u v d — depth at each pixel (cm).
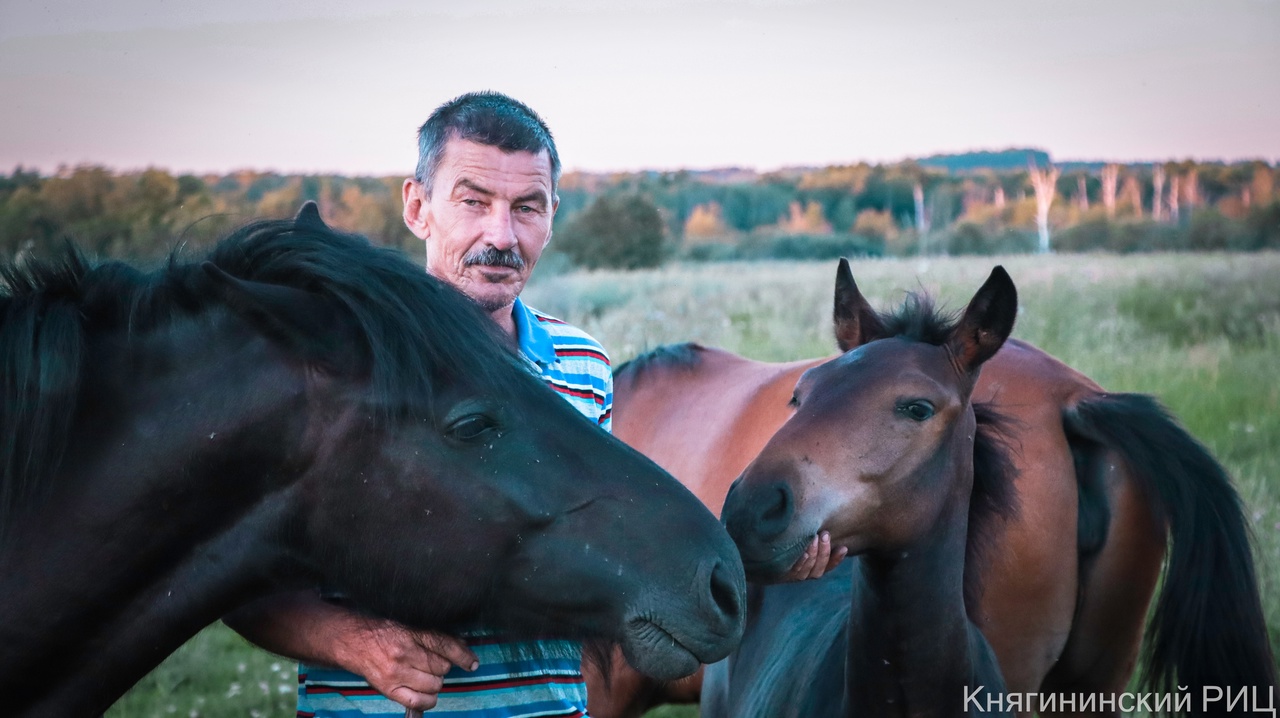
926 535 243
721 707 352
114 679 163
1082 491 333
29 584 154
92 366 159
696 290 1625
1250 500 541
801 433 237
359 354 161
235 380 160
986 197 5197
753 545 230
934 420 241
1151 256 2183
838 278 279
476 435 163
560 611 163
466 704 202
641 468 169
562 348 235
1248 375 806
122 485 156
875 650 251
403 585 164
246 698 468
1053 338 966
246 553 164
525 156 222
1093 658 347
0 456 153
